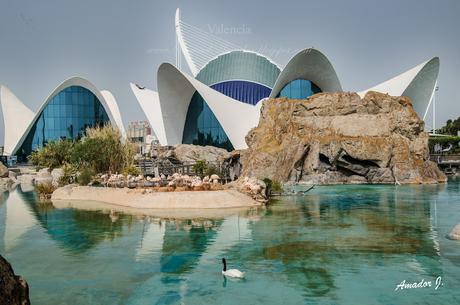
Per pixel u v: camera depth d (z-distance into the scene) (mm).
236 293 10828
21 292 7219
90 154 37531
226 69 63344
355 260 13391
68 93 69812
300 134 41938
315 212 22688
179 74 53812
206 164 40500
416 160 41125
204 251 14867
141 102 64250
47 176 46438
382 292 10758
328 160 40625
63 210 24703
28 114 69438
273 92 56906
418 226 18578
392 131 41812
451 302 10109
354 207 24391
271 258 13797
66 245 16000
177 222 20172
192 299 10492
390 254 14023
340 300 10250
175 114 59281
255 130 44250
